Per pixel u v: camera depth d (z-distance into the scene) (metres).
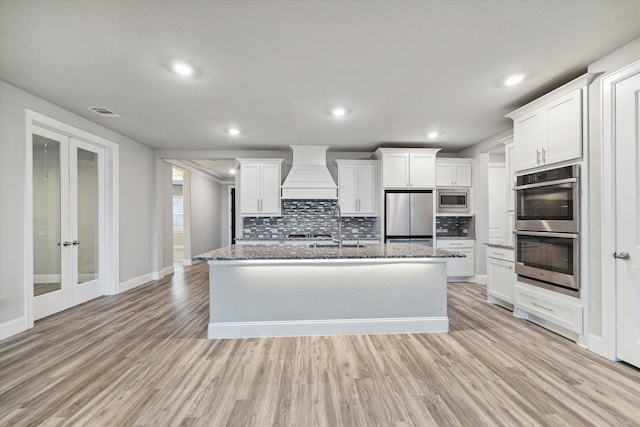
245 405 1.84
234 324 2.88
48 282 3.50
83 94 3.10
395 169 5.14
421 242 5.17
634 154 2.16
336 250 3.17
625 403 1.83
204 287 5.02
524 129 3.17
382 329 2.98
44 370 2.25
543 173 2.91
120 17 1.90
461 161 5.36
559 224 2.74
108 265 4.47
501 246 3.76
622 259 2.24
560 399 1.88
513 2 1.78
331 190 5.21
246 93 3.07
